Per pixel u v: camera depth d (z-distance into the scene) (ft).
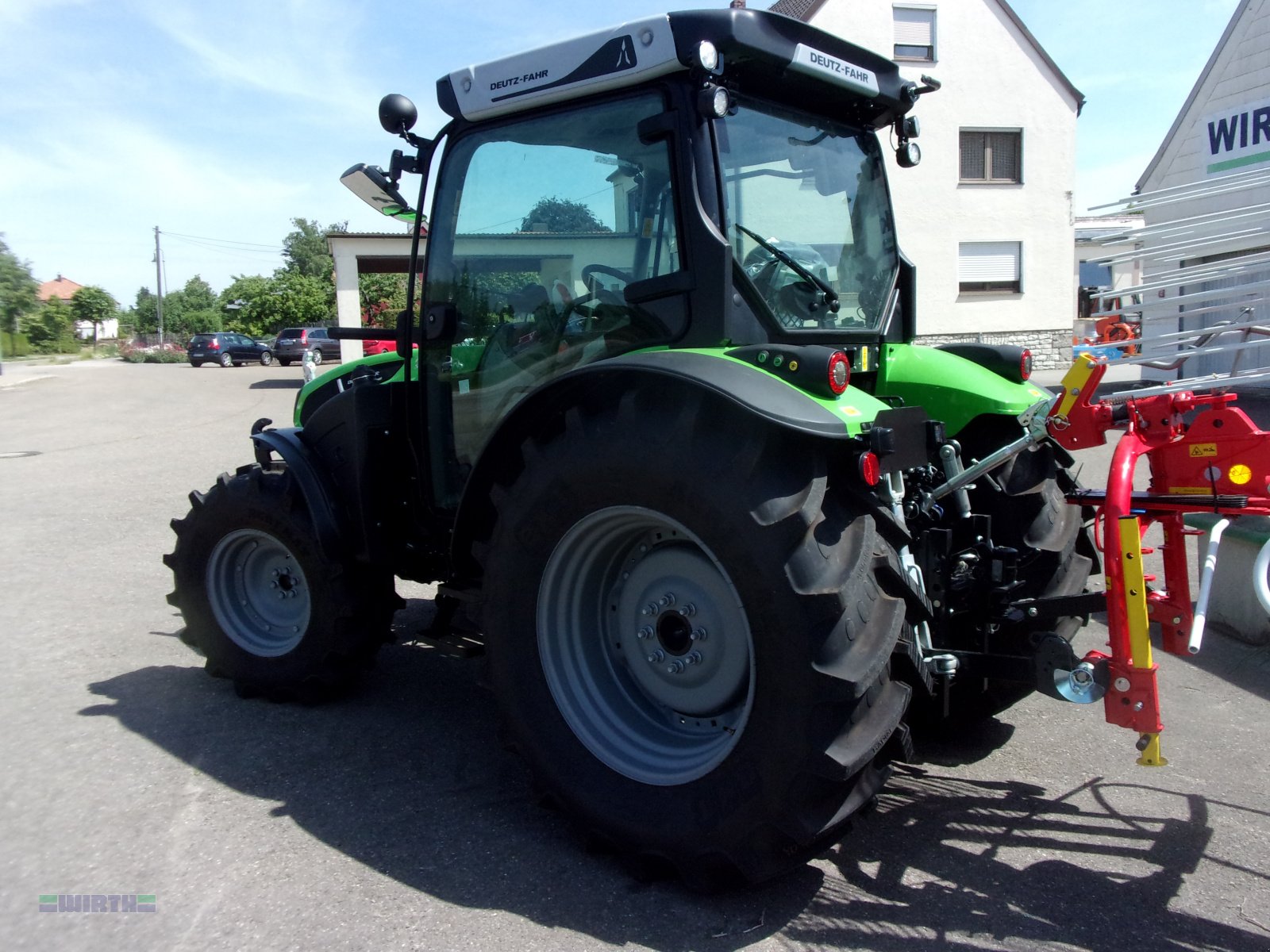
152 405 63.72
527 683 9.21
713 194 8.85
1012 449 9.27
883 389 11.39
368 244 71.31
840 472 8.12
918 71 65.87
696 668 8.81
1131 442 8.39
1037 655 8.49
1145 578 8.28
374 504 11.81
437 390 11.64
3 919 8.14
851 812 7.80
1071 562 10.69
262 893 8.48
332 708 12.76
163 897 8.43
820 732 7.52
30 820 9.78
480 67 10.17
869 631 7.63
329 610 11.94
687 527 8.01
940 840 9.49
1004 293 69.05
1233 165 42.75
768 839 7.89
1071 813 10.03
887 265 11.51
